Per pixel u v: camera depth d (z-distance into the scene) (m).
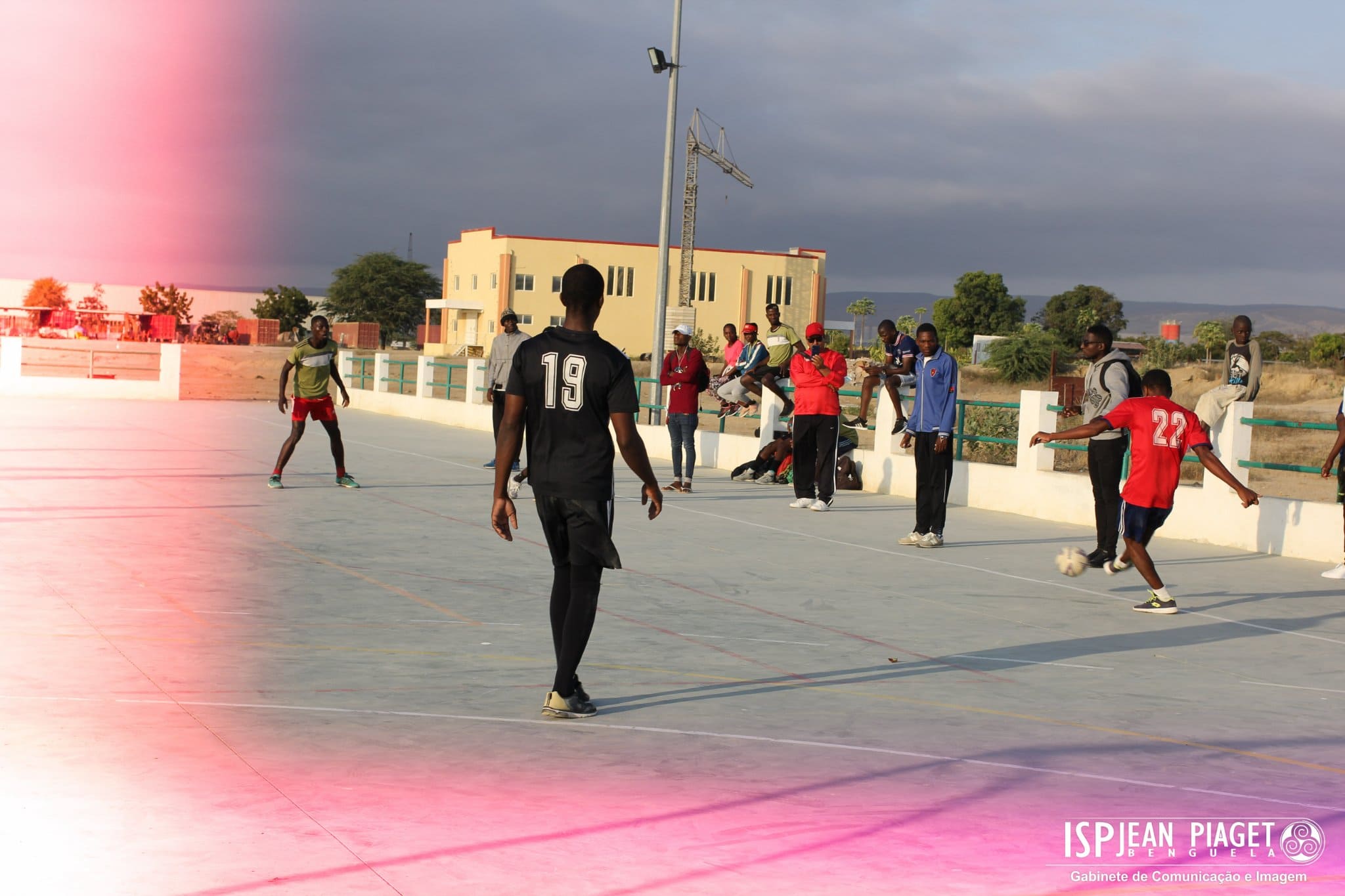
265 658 6.14
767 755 4.81
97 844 3.58
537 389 5.28
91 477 14.17
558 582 5.50
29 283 117.75
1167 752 5.06
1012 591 9.20
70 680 5.51
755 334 18.16
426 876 3.43
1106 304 111.00
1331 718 5.78
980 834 3.96
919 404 11.43
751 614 7.89
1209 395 12.30
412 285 113.00
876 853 3.76
